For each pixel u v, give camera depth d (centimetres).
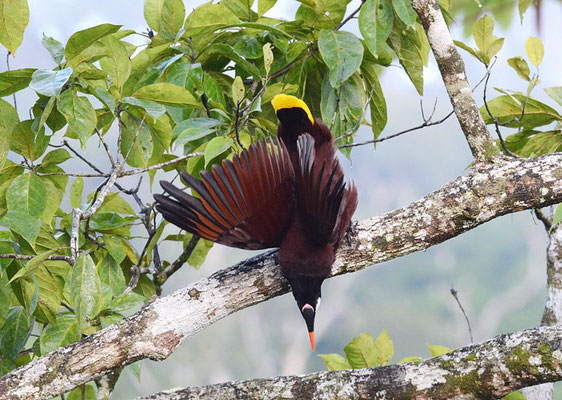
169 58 821
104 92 696
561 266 885
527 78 885
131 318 654
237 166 599
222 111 757
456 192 664
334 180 665
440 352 812
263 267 665
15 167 746
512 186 654
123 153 830
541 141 830
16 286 752
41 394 637
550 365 579
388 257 670
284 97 704
